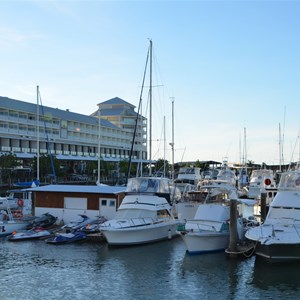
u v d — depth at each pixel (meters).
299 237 22.23
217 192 31.70
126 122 126.19
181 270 22.14
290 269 21.84
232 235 24.42
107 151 117.69
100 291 19.02
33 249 26.80
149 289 19.30
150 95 40.91
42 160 77.12
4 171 67.56
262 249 22.50
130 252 26.22
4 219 33.66
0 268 22.48
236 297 18.23
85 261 24.02
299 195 25.52
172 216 32.44
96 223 32.28
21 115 87.12
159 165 74.50
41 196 35.62
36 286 19.66
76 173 96.38
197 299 18.02
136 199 30.97
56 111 100.56
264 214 30.19
